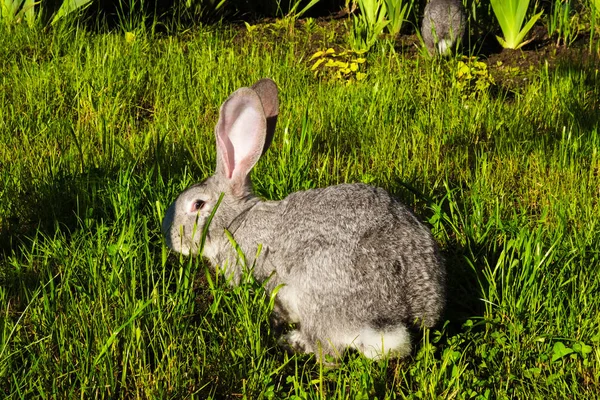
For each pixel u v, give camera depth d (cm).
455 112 293
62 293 222
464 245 236
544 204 254
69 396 203
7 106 291
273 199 245
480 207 243
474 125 287
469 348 214
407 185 240
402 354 209
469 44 337
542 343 213
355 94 301
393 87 304
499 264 222
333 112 291
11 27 334
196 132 275
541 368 209
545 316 218
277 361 214
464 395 202
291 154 264
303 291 212
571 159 265
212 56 322
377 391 206
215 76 308
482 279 229
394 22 355
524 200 257
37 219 247
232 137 225
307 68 324
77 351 211
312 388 208
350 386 206
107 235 238
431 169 268
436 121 288
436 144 278
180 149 271
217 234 225
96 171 256
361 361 209
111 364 207
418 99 302
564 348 209
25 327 219
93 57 315
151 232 239
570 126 285
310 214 215
